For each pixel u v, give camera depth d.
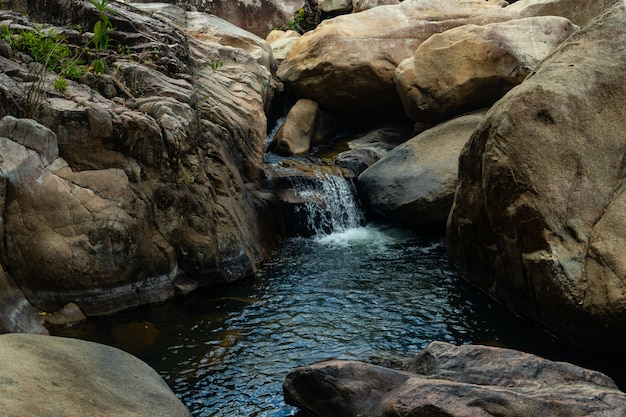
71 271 7.60
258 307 8.22
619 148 7.51
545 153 7.61
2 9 10.38
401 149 12.06
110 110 8.37
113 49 10.18
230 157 10.45
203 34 15.39
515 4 15.38
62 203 7.68
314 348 7.18
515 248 7.84
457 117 12.50
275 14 19.86
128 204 8.12
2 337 5.31
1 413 4.03
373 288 8.91
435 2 14.91
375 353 7.01
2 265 7.34
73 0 10.40
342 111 15.26
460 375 5.65
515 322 7.89
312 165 12.60
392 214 11.38
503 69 12.14
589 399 5.04
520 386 5.42
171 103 9.06
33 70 8.80
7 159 7.45
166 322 7.71
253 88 12.64
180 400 5.83
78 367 5.30
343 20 14.95
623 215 6.95
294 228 11.11
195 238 8.72
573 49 8.34
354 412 5.47
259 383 6.45
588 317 6.83
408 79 12.94
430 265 9.80
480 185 8.59
